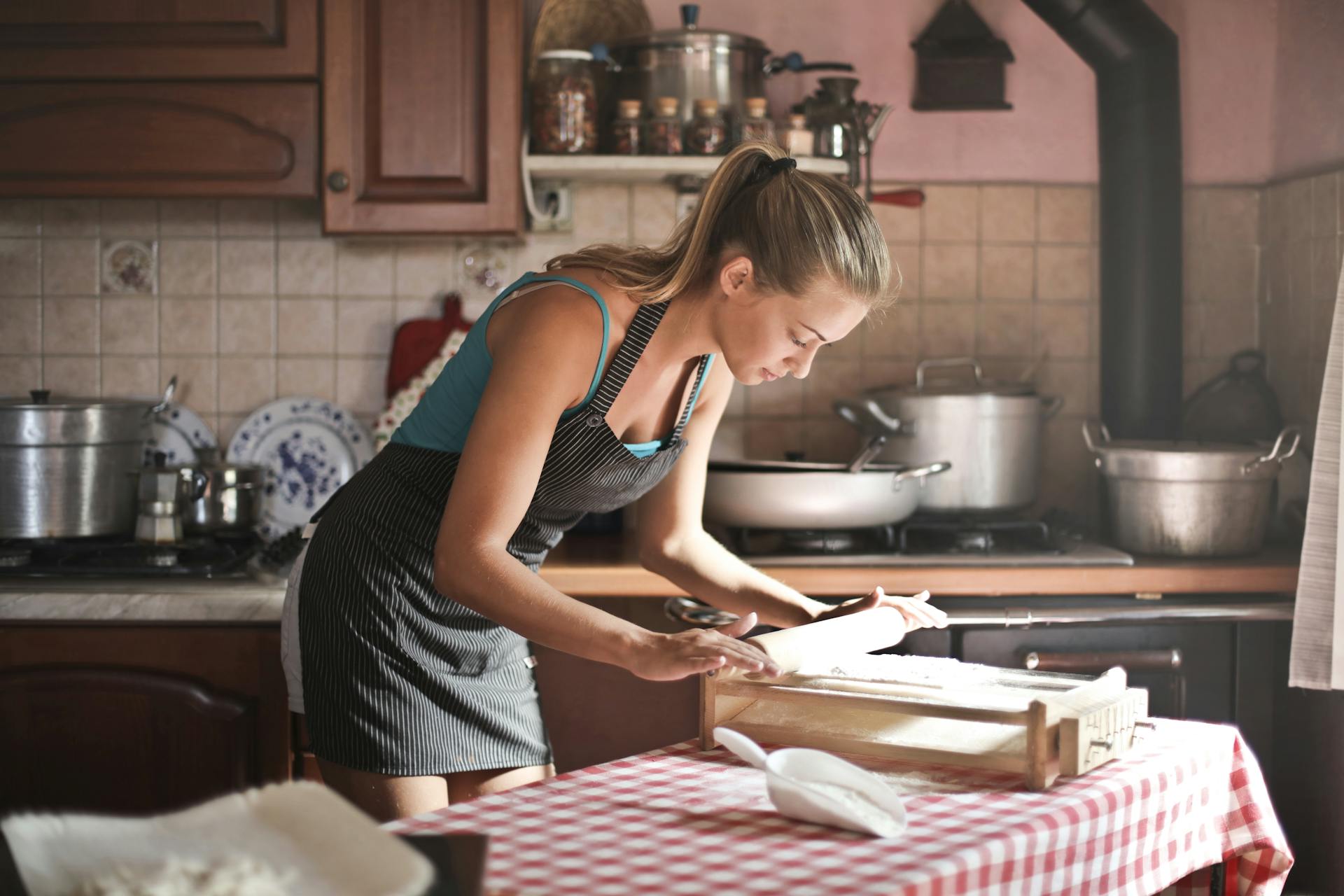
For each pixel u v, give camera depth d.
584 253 1.45
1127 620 2.14
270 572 2.18
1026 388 2.55
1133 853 1.17
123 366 2.75
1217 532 2.30
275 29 2.41
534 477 1.30
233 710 2.11
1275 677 2.21
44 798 2.12
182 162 2.41
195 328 2.74
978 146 2.77
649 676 1.18
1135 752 1.26
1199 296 2.77
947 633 2.15
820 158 2.49
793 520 2.22
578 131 2.47
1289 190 2.65
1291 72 2.65
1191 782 1.26
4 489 2.37
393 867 0.86
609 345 1.39
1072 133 2.77
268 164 2.42
